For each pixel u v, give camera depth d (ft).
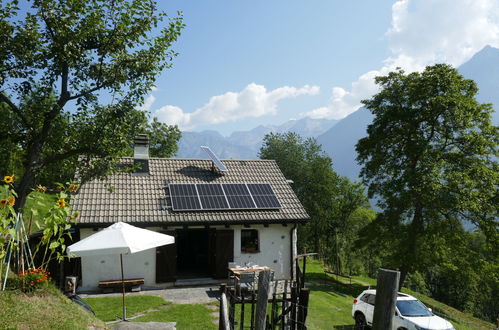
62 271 46.24
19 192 33.22
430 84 72.49
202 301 43.14
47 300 21.17
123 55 37.70
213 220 52.75
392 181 73.87
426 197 65.16
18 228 21.70
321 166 134.21
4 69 32.96
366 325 40.42
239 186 60.70
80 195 51.65
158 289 49.93
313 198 134.10
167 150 133.80
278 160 146.30
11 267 25.14
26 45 32.81
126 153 40.86
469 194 65.36
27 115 36.06
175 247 52.06
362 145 82.12
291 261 57.36
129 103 38.32
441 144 74.43
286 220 56.13
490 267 70.28
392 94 79.41
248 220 54.19
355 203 139.44
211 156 65.36
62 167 42.19
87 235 48.44
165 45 38.14
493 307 165.99
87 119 38.42
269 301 39.96
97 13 34.47
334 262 147.33
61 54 33.32
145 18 36.19
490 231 67.92
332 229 147.23
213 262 54.19
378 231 77.46
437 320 37.78
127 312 37.01
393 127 77.61
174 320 34.96
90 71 36.83
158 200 54.44
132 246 33.45
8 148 39.40
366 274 161.48
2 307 18.45
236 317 35.88
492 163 72.38
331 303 56.18
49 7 32.91
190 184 58.44
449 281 153.79
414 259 69.87
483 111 73.92
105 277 48.75
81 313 21.75
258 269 47.83
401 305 39.73
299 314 26.89
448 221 69.10
